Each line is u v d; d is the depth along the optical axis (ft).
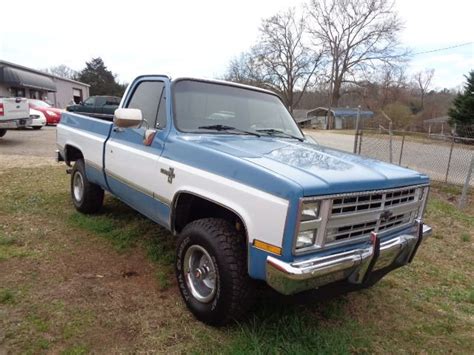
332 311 10.62
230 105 12.62
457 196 28.22
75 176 17.39
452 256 15.94
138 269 12.38
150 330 9.22
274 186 7.70
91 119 15.79
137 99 13.24
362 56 171.22
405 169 10.55
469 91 98.22
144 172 11.66
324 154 10.39
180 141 10.50
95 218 16.60
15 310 9.66
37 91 110.52
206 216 10.82
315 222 7.65
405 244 9.57
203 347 8.68
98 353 8.38
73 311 9.78
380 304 11.45
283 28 173.47
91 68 209.97
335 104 179.32
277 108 14.21
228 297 8.77
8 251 13.05
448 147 55.62
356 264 8.25
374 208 8.79
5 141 43.60
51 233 14.93
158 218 11.39
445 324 10.66
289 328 9.38
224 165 8.92
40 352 8.27
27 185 22.54
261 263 7.93
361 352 9.15
